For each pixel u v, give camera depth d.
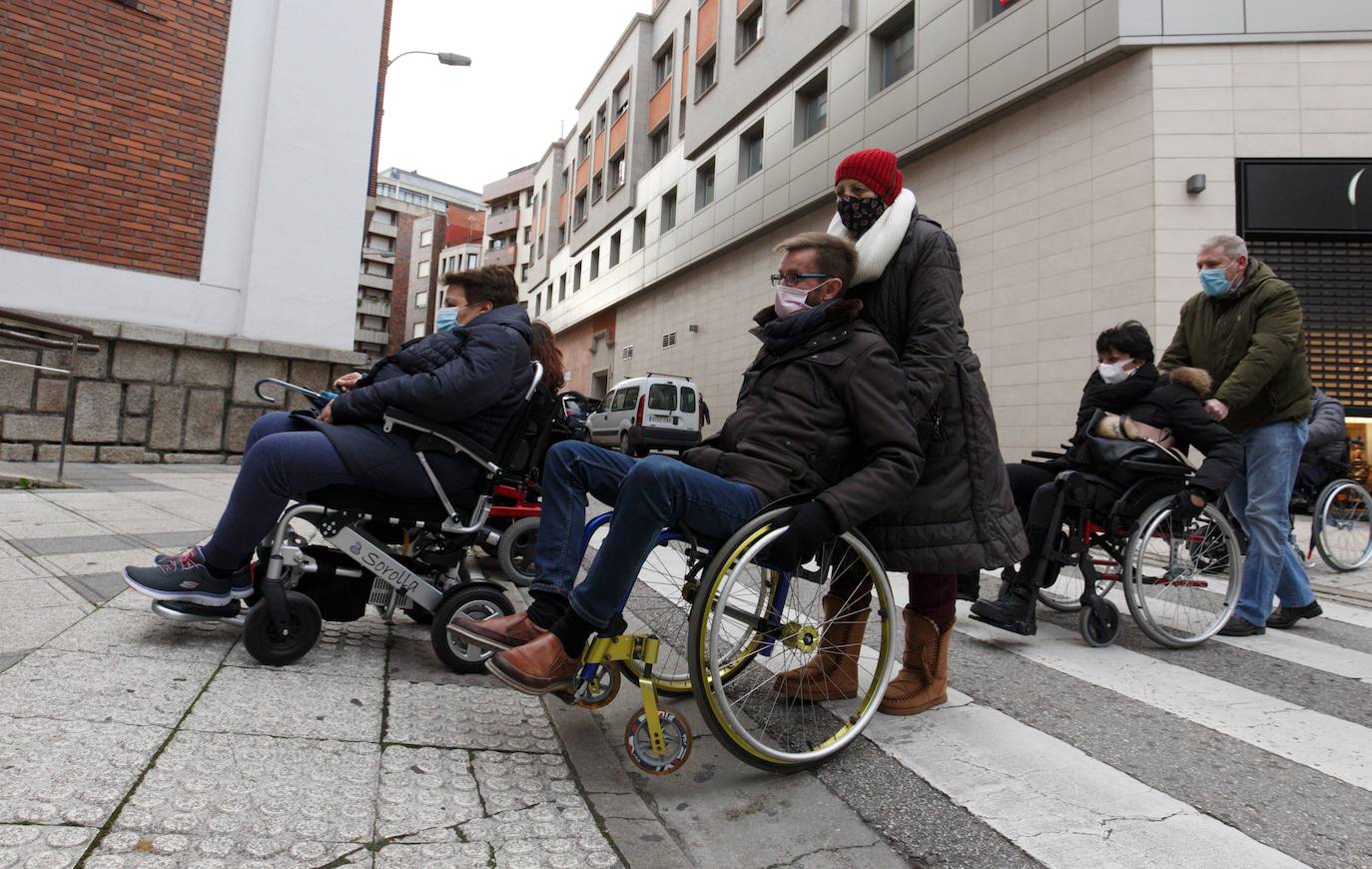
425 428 2.57
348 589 2.65
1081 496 3.35
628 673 2.10
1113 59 9.80
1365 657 3.37
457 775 1.86
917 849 1.74
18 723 1.81
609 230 31.22
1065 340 10.44
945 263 2.51
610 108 31.77
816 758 2.09
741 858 1.71
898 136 13.63
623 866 1.57
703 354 22.66
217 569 2.45
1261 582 3.71
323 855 1.46
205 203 9.15
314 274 9.68
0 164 8.04
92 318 8.43
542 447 3.58
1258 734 2.45
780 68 17.78
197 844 1.44
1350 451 9.05
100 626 2.59
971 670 3.04
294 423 2.63
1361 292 9.20
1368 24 9.10
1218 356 3.91
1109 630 3.45
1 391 7.75
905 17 14.08
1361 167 9.07
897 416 2.13
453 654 2.56
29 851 1.35
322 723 2.05
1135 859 1.70
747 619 2.21
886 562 2.37
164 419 8.71
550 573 2.12
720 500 2.01
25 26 8.18
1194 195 9.29
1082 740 2.37
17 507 4.83
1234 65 9.33
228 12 9.30
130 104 8.73
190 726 1.92
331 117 9.82
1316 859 1.72
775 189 18.12
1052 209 10.75
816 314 2.25
